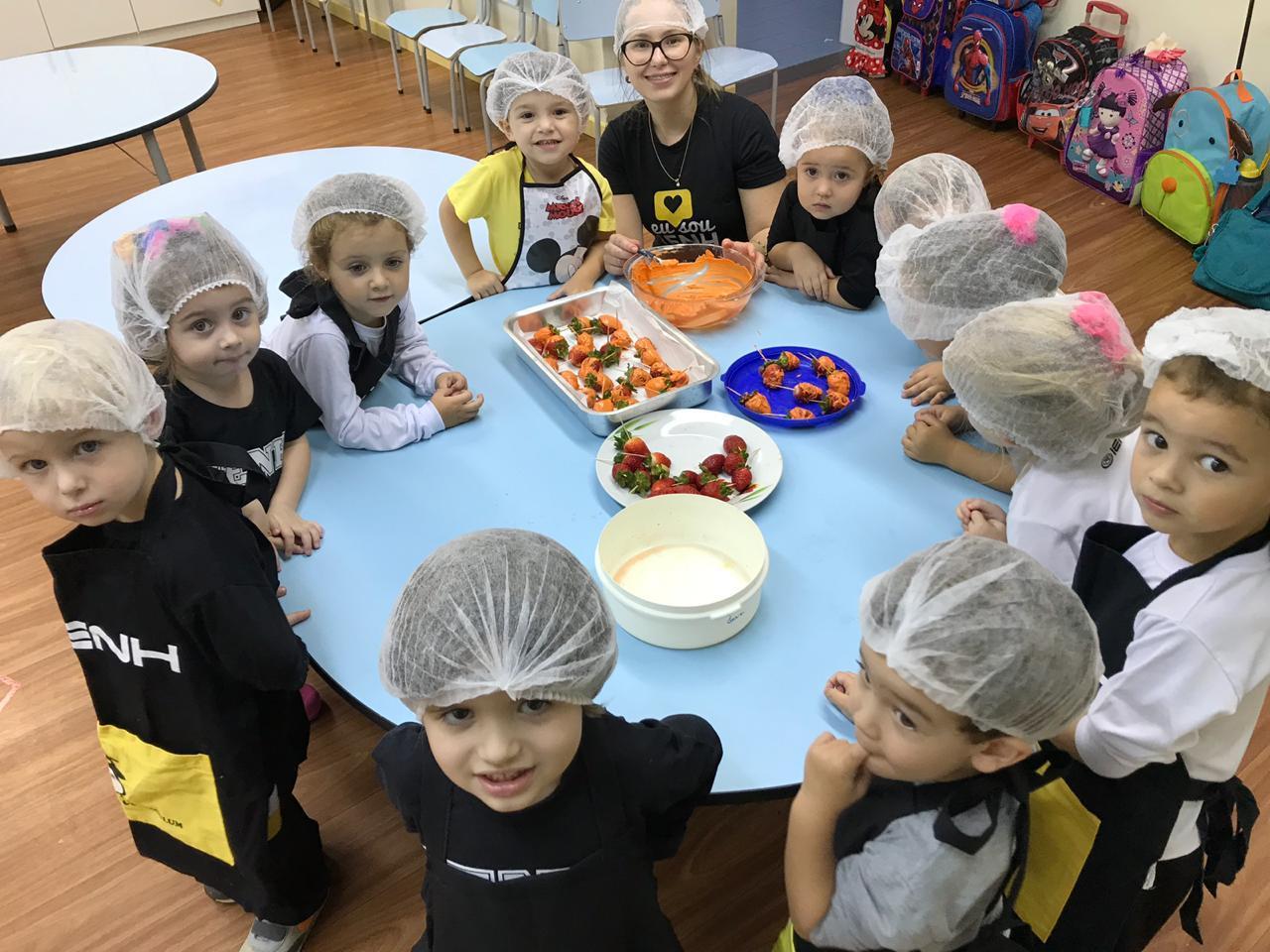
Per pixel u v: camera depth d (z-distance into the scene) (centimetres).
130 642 127
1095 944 125
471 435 178
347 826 192
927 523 152
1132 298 329
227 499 135
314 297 177
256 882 149
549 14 425
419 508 162
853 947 111
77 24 541
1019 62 416
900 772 100
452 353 200
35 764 206
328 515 162
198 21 581
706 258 221
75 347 113
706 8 400
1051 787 120
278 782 147
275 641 127
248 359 157
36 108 324
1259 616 102
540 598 97
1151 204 363
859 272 201
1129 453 132
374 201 171
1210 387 95
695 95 234
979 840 97
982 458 158
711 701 128
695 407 179
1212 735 111
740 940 172
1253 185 340
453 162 279
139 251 146
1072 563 133
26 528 266
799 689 129
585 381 182
